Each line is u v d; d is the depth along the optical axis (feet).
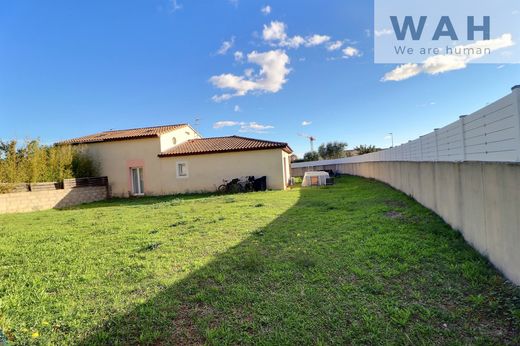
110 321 8.89
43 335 8.30
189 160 57.57
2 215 37.76
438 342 7.13
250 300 9.79
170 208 34.32
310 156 156.46
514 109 9.00
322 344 7.27
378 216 21.91
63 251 17.22
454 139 16.39
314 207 28.17
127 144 59.47
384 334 7.55
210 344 7.59
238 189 52.90
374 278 11.01
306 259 13.14
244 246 16.10
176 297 10.34
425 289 9.92
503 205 10.35
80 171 56.39
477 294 9.34
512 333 7.29
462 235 15.42
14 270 14.10
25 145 50.29
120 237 20.07
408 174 32.50
